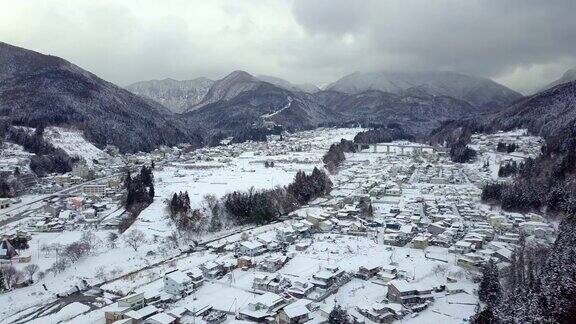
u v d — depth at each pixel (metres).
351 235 188.88
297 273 145.75
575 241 135.00
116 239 183.50
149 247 176.38
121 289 138.38
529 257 149.25
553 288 107.56
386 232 186.62
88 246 167.00
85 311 124.56
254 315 116.69
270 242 173.88
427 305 121.81
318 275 137.25
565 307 101.06
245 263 152.38
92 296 135.75
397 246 172.88
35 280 146.12
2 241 168.12
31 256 164.50
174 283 131.88
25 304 130.62
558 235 159.12
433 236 179.00
